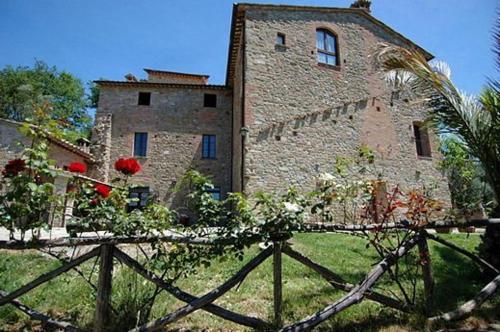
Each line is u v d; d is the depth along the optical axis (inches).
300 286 139.3
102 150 514.0
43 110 99.0
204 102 579.8
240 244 90.1
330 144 422.3
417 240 105.1
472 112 141.3
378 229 101.4
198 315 107.3
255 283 143.1
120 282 108.0
